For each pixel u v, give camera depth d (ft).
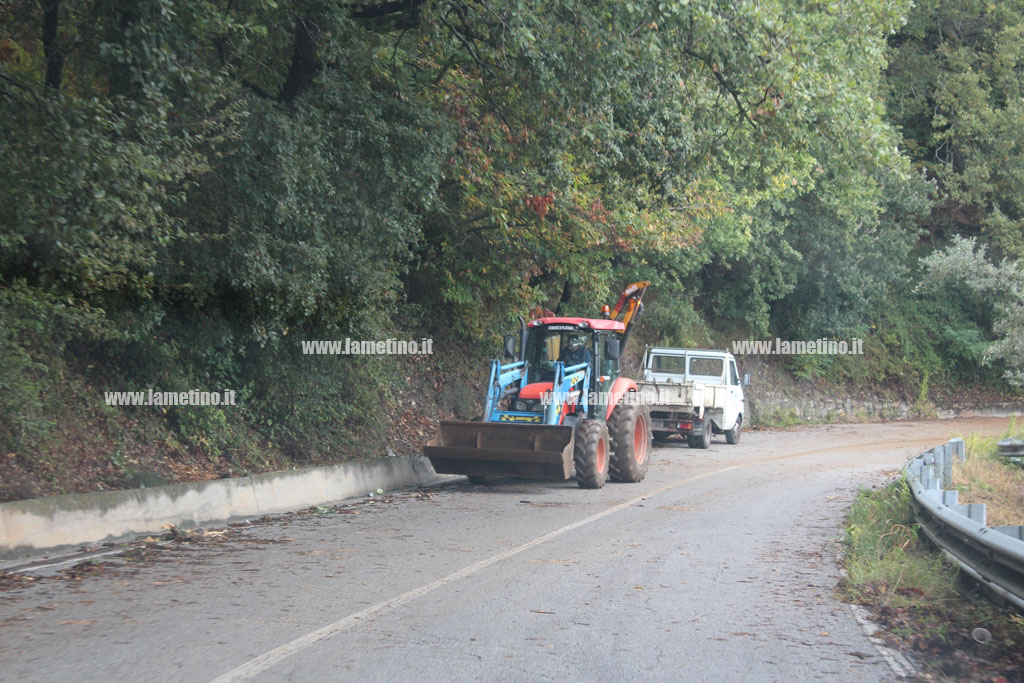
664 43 43.39
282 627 19.72
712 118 48.78
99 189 28.12
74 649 17.99
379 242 43.68
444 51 47.11
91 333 34.30
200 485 33.83
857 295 106.11
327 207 39.93
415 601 22.16
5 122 27.68
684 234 68.18
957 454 55.77
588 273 63.21
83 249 29.40
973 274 84.74
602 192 59.31
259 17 39.75
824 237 102.94
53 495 30.48
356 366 50.80
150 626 19.74
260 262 36.40
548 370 48.78
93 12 33.19
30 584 23.85
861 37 48.32
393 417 58.59
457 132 46.52
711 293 110.11
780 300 112.78
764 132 46.19
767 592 23.53
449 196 56.39
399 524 34.24
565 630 19.76
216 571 25.61
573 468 44.19
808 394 111.34
